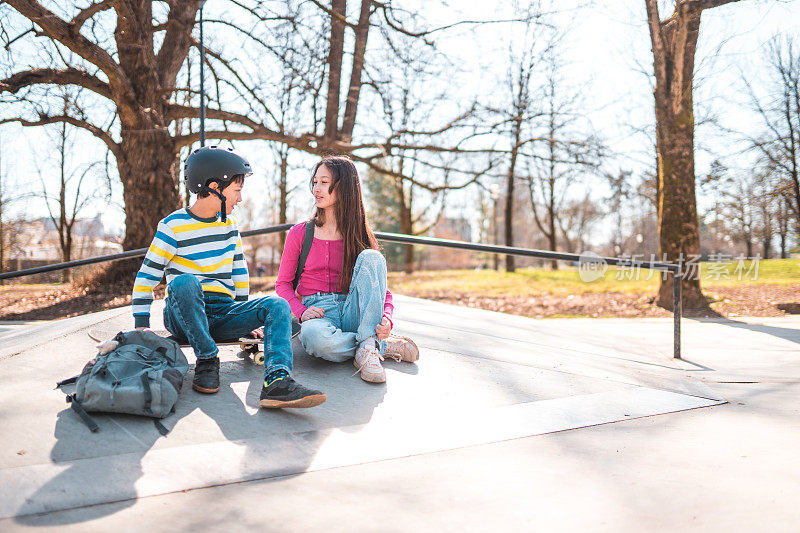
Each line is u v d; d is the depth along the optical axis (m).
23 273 5.32
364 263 2.89
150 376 2.18
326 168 3.01
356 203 3.05
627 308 9.42
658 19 9.65
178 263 2.61
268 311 2.50
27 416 2.13
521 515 1.61
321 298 3.03
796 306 8.88
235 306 2.62
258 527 1.53
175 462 1.91
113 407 2.12
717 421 2.60
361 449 2.12
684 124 9.39
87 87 9.14
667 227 9.51
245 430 2.19
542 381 3.05
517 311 9.72
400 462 2.04
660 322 7.95
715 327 7.15
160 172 9.19
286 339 2.44
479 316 5.31
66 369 2.67
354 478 1.88
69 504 1.63
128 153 9.21
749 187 17.53
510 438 2.30
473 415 2.52
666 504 1.67
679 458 2.07
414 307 5.46
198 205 2.62
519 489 1.80
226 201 2.63
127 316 3.73
